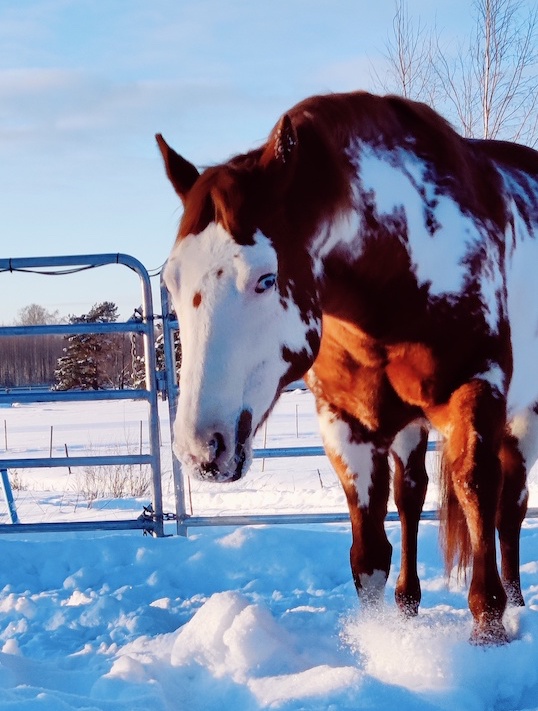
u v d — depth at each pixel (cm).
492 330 265
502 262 281
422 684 224
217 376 206
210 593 403
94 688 234
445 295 262
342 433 288
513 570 339
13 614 353
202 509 716
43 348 5794
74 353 3938
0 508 777
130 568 432
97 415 2486
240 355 211
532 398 327
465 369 263
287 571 421
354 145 260
